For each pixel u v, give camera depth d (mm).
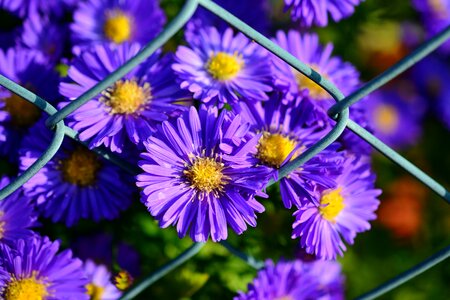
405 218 560
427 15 535
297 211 339
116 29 419
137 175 327
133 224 407
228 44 374
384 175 576
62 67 419
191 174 333
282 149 351
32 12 419
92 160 366
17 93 317
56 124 322
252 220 325
